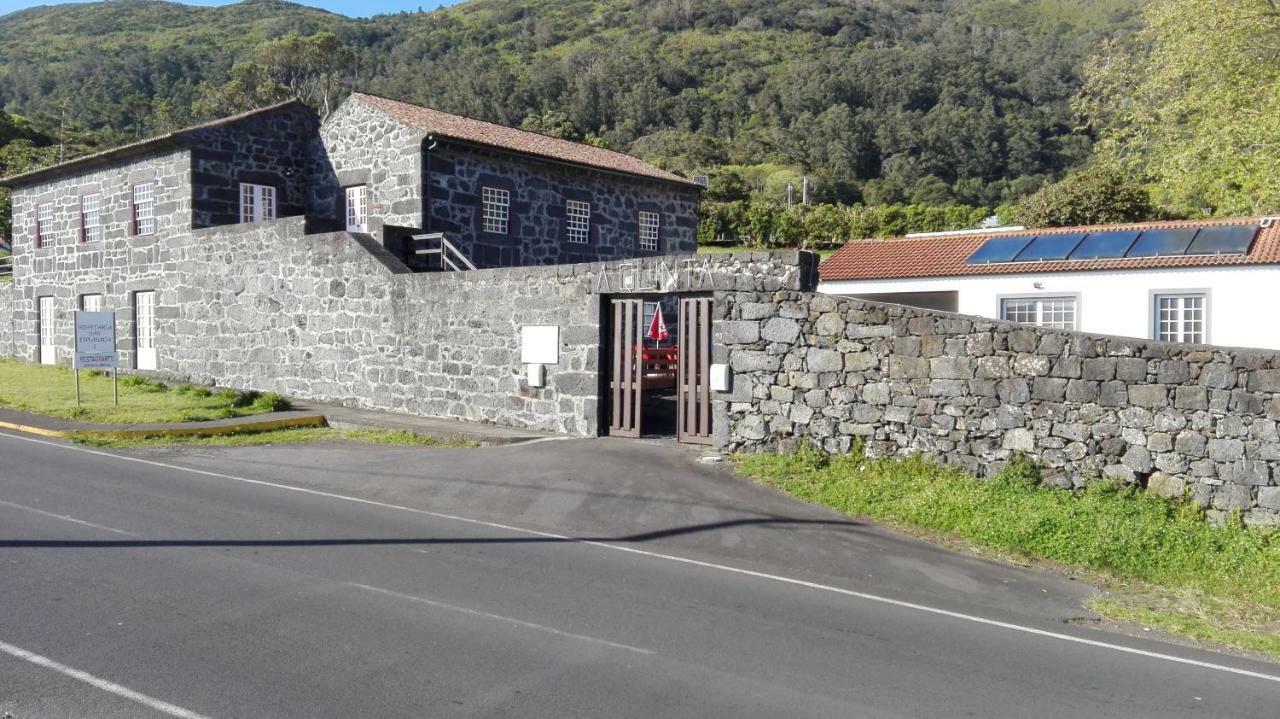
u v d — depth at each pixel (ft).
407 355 56.85
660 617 21.53
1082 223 129.80
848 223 164.04
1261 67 74.84
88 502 31.58
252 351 67.31
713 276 42.86
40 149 192.13
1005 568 28.58
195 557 24.95
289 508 32.24
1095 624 23.49
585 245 79.51
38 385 69.15
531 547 28.27
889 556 28.91
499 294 52.13
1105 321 71.05
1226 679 19.48
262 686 16.31
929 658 19.67
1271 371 31.68
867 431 39.06
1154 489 33.53
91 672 16.72
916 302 84.43
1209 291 67.10
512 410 51.52
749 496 35.37
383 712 15.39
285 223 64.54
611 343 48.34
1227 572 28.66
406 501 34.94
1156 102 80.53
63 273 87.51
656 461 40.29
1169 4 77.56
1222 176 78.28
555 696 16.39
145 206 78.02
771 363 41.29
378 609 21.03
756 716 15.88
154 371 76.64
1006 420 36.24
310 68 258.16
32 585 21.85
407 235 63.10
